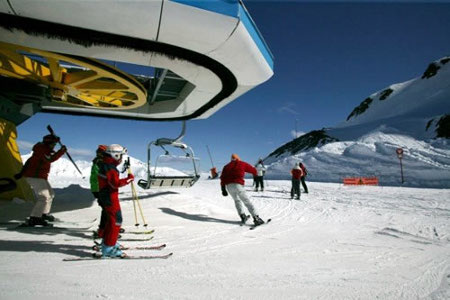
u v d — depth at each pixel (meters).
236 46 5.92
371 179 21.38
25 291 2.22
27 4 4.32
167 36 5.27
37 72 7.76
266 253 3.65
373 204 9.59
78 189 10.45
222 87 7.99
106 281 2.52
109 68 6.66
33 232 4.52
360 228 5.46
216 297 2.23
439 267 3.10
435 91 82.75
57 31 4.88
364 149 34.59
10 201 7.41
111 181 3.27
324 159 36.03
